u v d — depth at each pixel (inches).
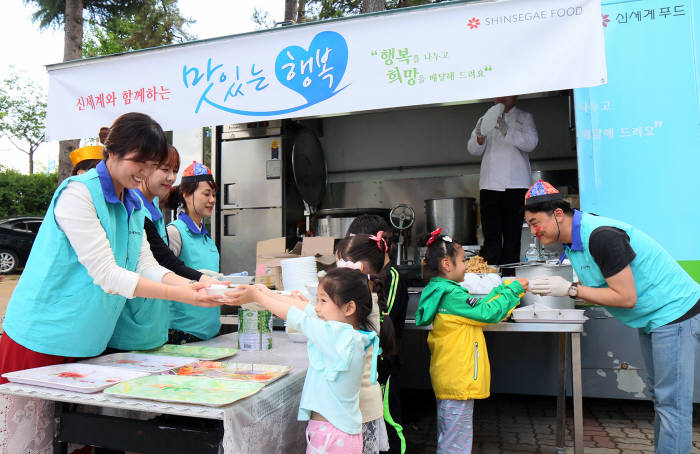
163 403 51.1
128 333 77.3
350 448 59.1
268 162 191.8
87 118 132.3
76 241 62.3
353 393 60.2
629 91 114.4
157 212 86.4
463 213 184.2
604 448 113.7
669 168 112.0
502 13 104.9
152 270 78.0
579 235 83.5
